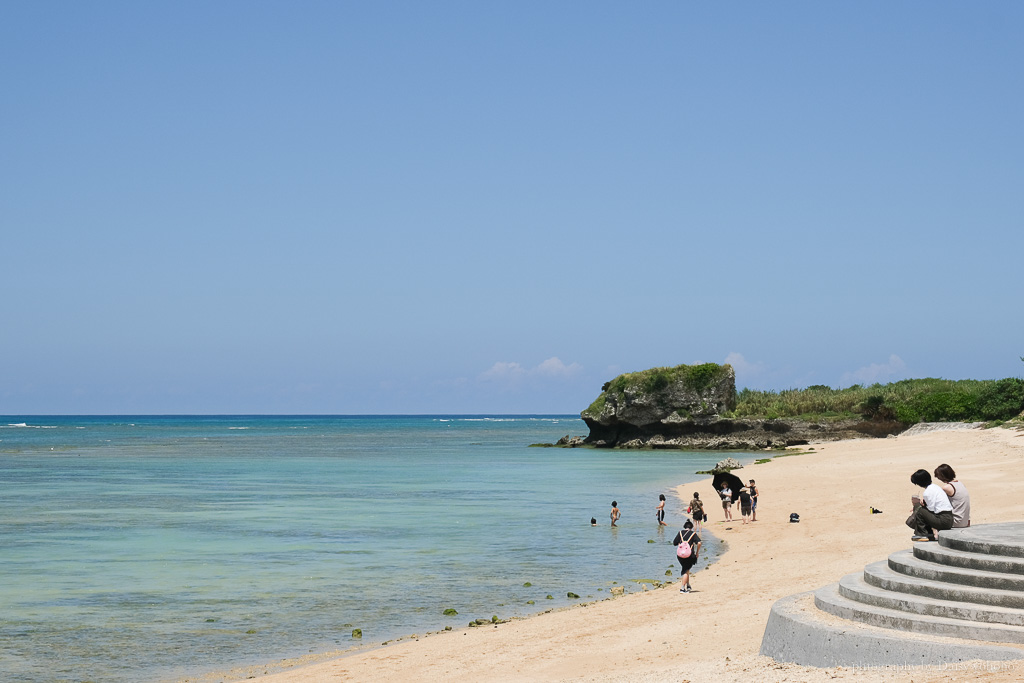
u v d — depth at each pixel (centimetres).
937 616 1177
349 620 1994
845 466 6094
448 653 1631
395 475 6794
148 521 3878
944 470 1558
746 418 10925
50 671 1606
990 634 1094
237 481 6209
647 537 3316
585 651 1553
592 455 9938
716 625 1659
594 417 11850
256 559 2842
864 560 2292
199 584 2423
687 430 11181
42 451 10756
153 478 6494
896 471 5375
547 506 4484
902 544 2522
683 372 11300
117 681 1541
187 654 1712
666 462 8462
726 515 3688
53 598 2245
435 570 2628
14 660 1680
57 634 1877
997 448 6175
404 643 1758
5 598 2245
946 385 10794
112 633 1883
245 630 1908
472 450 11219
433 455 9981
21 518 3991
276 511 4275
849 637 1150
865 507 3631
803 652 1209
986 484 3928
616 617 1852
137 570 2652
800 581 2102
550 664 1476
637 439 11419
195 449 11319
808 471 5841
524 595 2255
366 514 4144
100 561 2814
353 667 1573
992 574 1229
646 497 4941
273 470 7412
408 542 3216
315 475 6812
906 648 1098
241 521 3869
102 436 16500
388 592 2306
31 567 2703
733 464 6588
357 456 9719
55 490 5472
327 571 2623
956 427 9088
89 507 4466
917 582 1279
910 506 3541
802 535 3008
